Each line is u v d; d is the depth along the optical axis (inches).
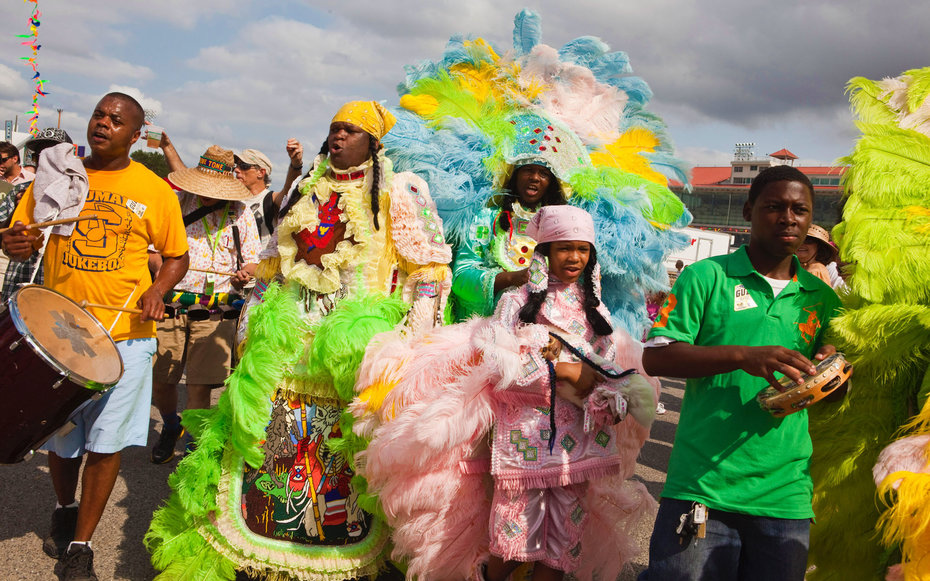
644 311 181.9
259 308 133.6
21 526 156.3
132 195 140.7
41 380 117.9
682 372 102.0
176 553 130.7
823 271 194.9
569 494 118.6
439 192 164.9
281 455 132.0
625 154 187.9
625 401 113.7
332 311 136.5
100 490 134.5
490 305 153.8
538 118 172.4
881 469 96.2
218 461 132.3
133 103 141.6
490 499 125.4
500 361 112.1
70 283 136.9
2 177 329.4
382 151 145.0
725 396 103.0
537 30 192.2
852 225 109.0
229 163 215.2
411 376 121.6
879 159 109.1
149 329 143.7
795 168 105.0
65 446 139.3
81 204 136.6
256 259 216.4
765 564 101.0
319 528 131.8
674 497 104.6
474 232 163.5
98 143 138.0
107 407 135.4
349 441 129.3
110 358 129.1
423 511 121.3
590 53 194.5
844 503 113.1
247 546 129.6
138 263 142.1
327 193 142.0
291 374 133.0
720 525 102.7
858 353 107.2
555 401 117.6
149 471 198.7
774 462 101.3
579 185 167.9
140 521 164.4
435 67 189.5
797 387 94.7
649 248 176.1
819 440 115.9
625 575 154.3
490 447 124.0
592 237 119.4
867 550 112.7
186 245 150.1
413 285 144.1
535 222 123.0
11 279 165.2
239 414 125.4
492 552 117.7
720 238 905.5
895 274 103.7
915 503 89.4
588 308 121.3
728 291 105.0
